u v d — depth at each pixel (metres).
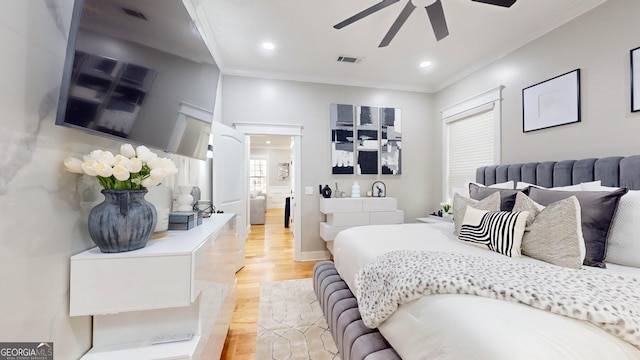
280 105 3.78
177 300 1.00
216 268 1.50
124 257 0.96
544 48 2.54
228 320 1.89
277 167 10.63
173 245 1.11
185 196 1.71
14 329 0.72
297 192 3.87
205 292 1.24
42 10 0.81
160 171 1.05
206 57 1.90
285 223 6.54
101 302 0.95
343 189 4.02
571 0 2.17
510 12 2.33
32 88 0.77
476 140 3.49
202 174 2.75
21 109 0.74
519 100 2.81
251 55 3.21
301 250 3.87
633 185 1.75
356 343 1.30
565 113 2.33
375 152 4.10
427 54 3.16
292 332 1.99
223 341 1.70
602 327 0.76
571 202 1.45
